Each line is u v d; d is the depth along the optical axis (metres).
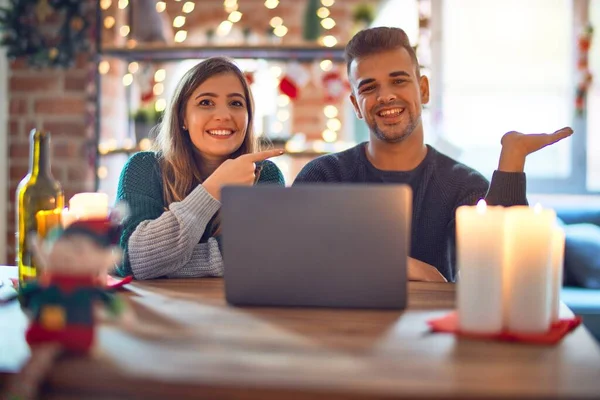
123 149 3.19
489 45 3.74
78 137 3.33
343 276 1.12
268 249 1.13
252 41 3.77
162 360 0.83
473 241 0.95
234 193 1.13
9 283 1.39
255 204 1.13
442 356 0.86
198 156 1.90
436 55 3.74
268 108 3.53
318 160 2.03
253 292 1.14
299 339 0.93
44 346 0.82
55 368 0.79
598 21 3.64
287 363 0.82
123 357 0.84
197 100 1.80
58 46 3.22
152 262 1.46
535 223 0.94
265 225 1.13
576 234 3.05
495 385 0.75
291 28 3.81
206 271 1.54
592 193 3.65
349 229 1.11
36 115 3.34
